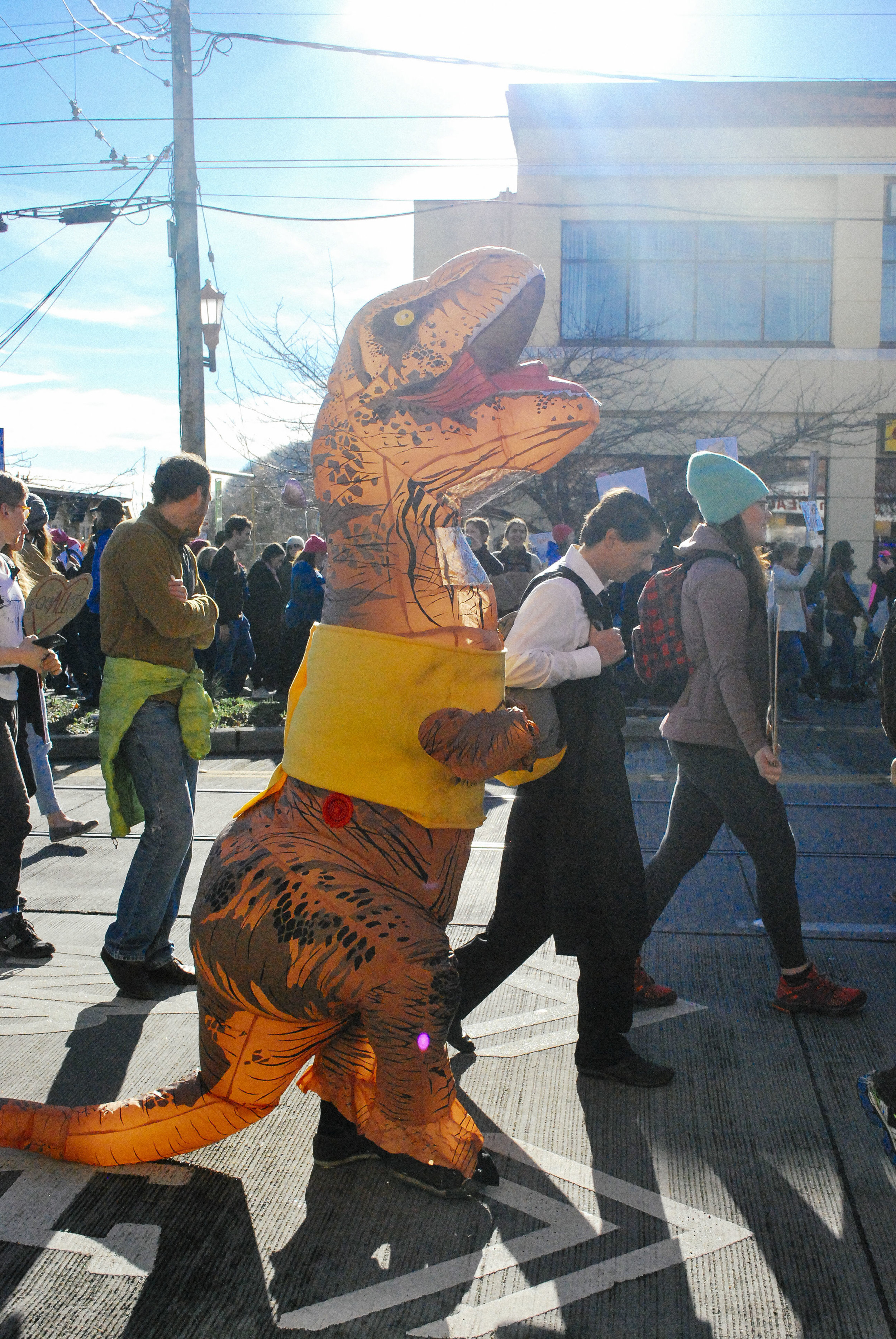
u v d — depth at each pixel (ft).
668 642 12.44
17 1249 8.03
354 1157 9.25
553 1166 9.30
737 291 63.31
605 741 10.44
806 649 43.29
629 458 63.10
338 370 8.13
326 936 7.59
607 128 62.49
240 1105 8.56
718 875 17.72
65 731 30.68
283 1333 7.28
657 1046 11.66
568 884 10.50
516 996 13.00
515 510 62.39
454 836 8.24
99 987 13.30
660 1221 8.54
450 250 63.62
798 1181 9.11
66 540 44.50
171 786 12.74
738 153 62.34
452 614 8.00
